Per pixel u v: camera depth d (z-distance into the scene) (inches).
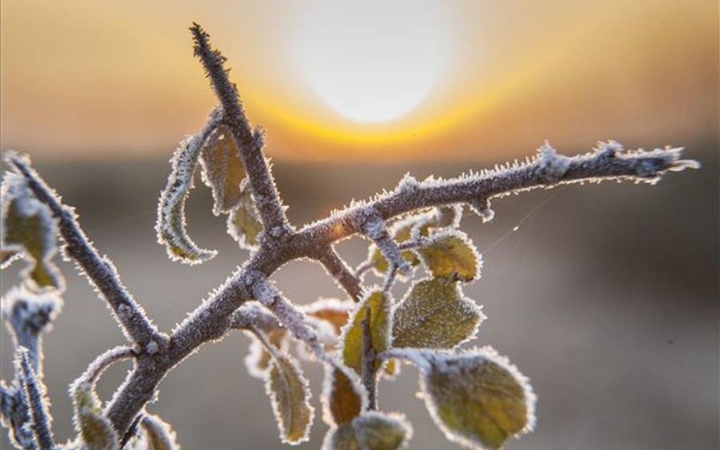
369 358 10.9
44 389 12.8
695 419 56.7
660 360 66.6
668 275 84.0
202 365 63.4
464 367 10.6
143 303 73.9
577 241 97.7
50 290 10.5
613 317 75.9
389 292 11.1
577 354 67.7
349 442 10.4
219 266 85.5
